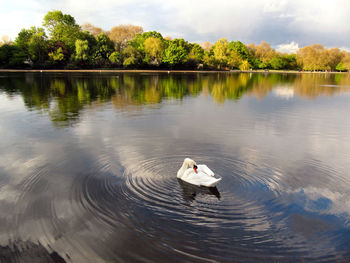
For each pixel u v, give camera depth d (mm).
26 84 34906
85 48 82062
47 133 12086
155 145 10453
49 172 8000
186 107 19578
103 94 26047
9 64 78750
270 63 144875
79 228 5531
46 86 32719
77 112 16969
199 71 98125
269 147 10508
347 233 5488
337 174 8188
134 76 56312
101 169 8180
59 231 5445
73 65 83750
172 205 6328
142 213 6023
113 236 5312
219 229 5555
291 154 9797
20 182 7395
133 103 21047
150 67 98125
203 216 5953
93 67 87875
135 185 7199
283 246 5117
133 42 106938
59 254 4875
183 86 36688
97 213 6008
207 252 4949
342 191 7156
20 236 5312
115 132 12289
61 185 7215
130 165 8469
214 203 6438
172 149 10016
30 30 82750
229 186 7227
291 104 21781
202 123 14359
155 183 7320
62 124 13742
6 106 18844
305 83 47375
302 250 5023
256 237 5340
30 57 83062
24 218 5836
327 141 11477
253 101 23375
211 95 27344
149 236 5328
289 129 13430
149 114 16672
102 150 9844
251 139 11523
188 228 5566
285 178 7816
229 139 11461
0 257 4805
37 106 18984
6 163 8688
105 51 88375
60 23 88688
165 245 5102
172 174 7848
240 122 14797
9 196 6699
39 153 9570
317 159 9375
